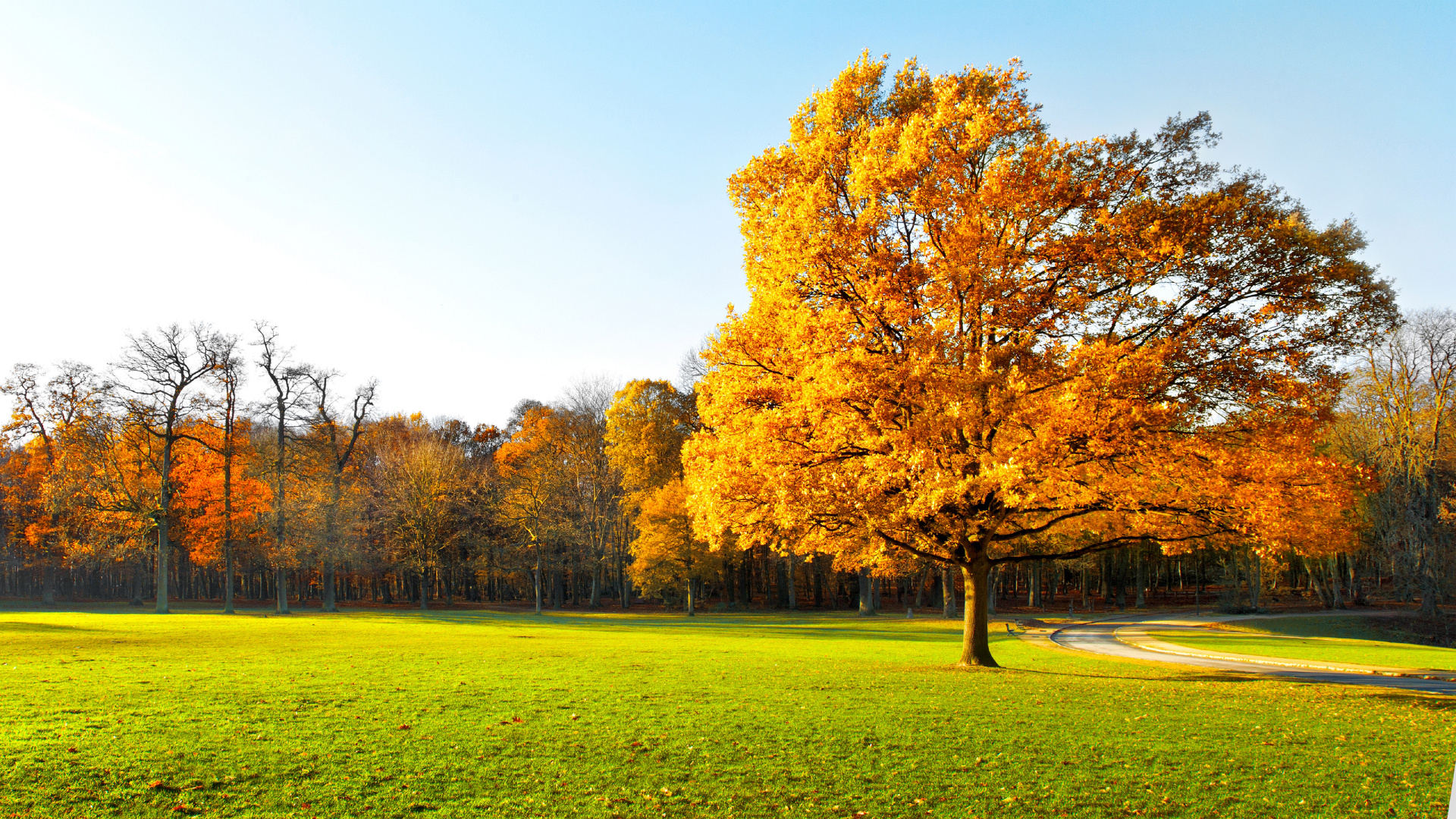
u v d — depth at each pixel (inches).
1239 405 613.0
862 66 713.6
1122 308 634.2
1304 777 354.9
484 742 391.2
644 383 2485.2
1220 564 2600.9
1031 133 665.0
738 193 733.3
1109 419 559.5
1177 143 655.1
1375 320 589.9
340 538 2060.8
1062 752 394.6
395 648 869.8
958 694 564.1
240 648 839.1
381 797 310.7
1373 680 839.1
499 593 3058.6
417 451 2412.6
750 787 333.1
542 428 2780.5
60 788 305.7
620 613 2284.7
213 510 2004.2
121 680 554.6
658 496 2252.7
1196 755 390.9
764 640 1293.1
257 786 318.0
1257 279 601.9
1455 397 1892.2
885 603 2910.9
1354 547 610.9
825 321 639.8
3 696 480.4
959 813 307.4
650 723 441.7
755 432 646.5
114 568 2495.1
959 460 580.4
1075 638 1649.9
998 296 600.7
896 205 648.4
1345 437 1991.9
